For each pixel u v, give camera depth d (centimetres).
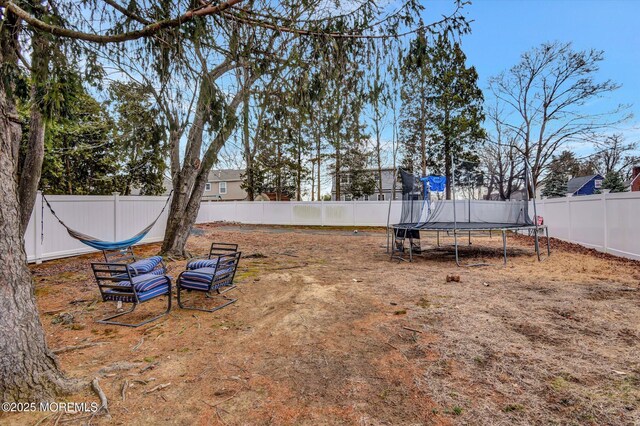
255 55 291
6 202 203
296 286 509
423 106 1716
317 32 291
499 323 343
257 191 2078
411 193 852
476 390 221
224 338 317
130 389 227
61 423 190
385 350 284
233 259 459
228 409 204
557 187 2383
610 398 209
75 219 777
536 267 636
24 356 206
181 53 261
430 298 439
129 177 1336
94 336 328
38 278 571
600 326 330
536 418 192
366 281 539
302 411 201
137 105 374
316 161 2072
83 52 309
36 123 604
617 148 1700
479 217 1125
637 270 569
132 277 385
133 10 264
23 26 263
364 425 187
